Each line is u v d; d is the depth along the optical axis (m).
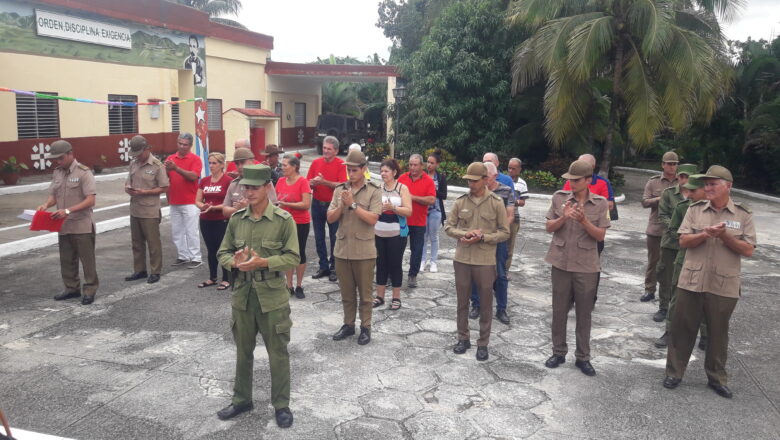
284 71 28.64
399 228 6.82
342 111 36.75
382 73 27.67
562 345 5.46
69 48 14.46
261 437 4.13
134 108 19.91
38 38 13.62
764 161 22.03
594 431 4.33
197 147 15.53
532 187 19.23
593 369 5.33
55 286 7.58
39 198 13.73
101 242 10.23
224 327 6.27
